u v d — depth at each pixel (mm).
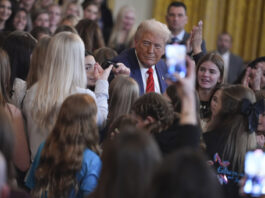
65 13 10836
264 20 13117
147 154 2855
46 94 4762
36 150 4820
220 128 4613
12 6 9672
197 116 4543
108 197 2873
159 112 4094
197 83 6305
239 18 13117
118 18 10414
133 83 5203
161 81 6422
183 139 3348
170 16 9172
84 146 4262
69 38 4844
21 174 5016
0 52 5000
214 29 12969
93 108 4293
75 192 4262
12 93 5465
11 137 3475
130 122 4324
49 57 4816
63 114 4262
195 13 12844
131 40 9695
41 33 7418
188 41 7066
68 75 4789
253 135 4602
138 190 2826
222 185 4480
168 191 2645
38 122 4770
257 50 13258
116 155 2859
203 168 2670
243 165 4520
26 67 5797
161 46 6227
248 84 7055
